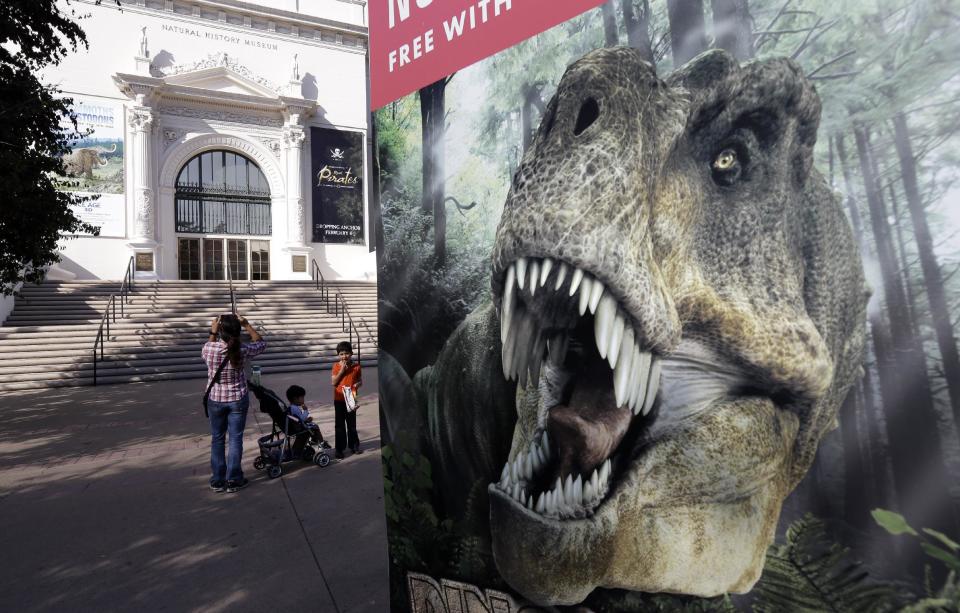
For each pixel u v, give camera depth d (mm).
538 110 1868
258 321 17141
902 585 1253
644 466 1632
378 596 3238
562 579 1825
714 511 1530
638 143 1553
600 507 1719
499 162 1992
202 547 3934
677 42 1531
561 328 1728
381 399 2480
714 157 1481
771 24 1395
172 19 21250
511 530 1940
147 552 3857
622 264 1547
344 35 24094
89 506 4809
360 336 17031
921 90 1206
